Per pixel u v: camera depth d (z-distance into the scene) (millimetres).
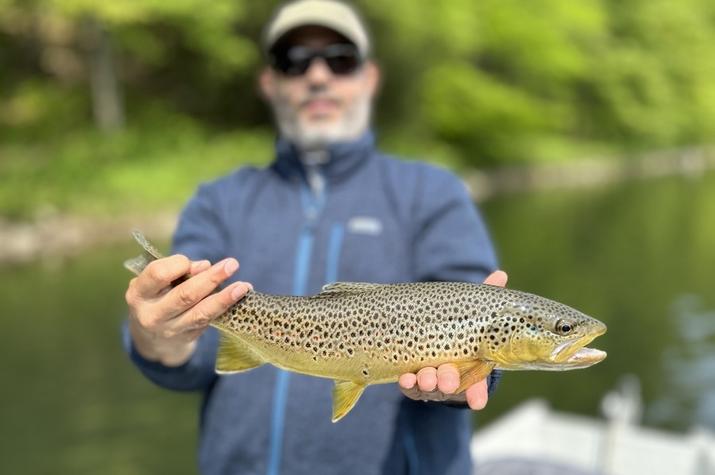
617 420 5750
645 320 12703
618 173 36844
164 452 7902
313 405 2748
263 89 3494
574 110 41344
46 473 7418
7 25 26594
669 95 45750
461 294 2346
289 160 3090
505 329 2281
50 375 9688
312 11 3096
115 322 11664
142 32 25891
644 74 43625
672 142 45812
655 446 5652
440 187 2984
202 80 28547
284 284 2895
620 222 22375
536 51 35781
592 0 41812
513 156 33219
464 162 30328
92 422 8500
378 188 3025
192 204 3168
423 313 2332
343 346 2389
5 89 25422
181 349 2646
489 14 34562
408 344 2326
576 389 9867
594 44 42219
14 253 15664
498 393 9742
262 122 28438
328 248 2914
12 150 21750
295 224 2986
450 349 2312
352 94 3146
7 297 12992
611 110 42812
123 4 22172
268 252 2955
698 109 47562
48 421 8484
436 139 31891
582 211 24453
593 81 42094
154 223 18203
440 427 2742
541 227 21203
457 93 32125
